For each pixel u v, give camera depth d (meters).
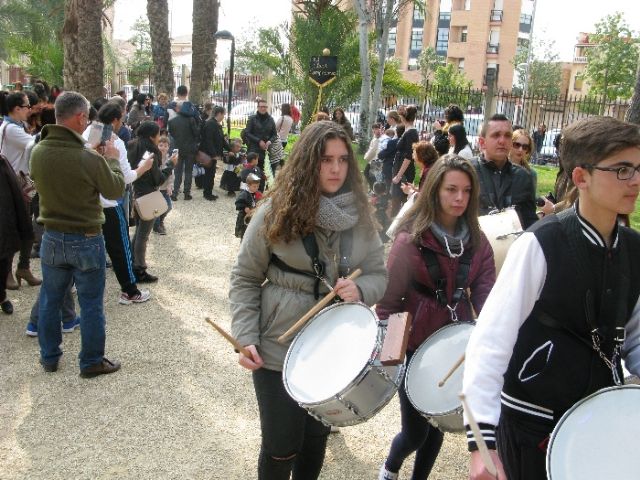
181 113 11.27
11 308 5.84
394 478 3.28
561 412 2.00
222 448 3.92
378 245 2.82
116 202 5.89
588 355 1.96
